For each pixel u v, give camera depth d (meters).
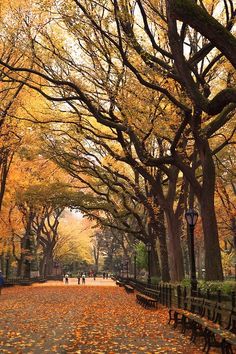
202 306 11.66
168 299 19.78
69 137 29.75
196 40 18.91
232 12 15.09
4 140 28.47
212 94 22.42
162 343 10.30
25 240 53.78
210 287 13.92
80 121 21.94
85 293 34.91
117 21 15.12
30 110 24.80
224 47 8.83
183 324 12.07
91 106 17.67
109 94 17.64
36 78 23.80
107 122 18.39
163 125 18.09
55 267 93.19
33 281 57.09
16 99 24.88
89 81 19.72
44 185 34.97
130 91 17.44
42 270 69.69
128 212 36.81
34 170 38.31
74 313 17.97
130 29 15.16
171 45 11.73
